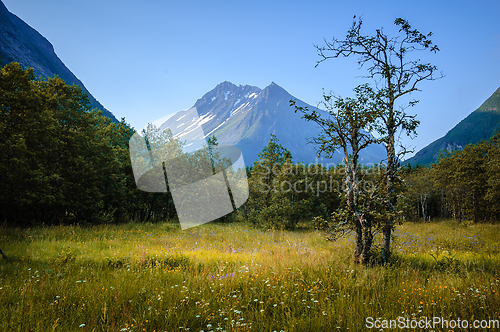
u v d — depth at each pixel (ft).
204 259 27.94
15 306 14.01
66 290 16.63
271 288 18.11
